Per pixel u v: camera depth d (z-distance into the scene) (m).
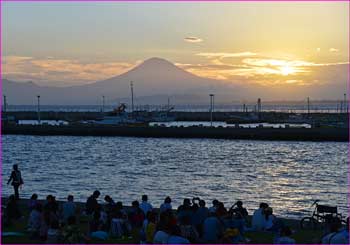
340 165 76.81
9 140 128.00
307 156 89.69
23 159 87.19
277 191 51.16
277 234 21.80
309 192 50.56
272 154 93.00
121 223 23.64
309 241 22.94
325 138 116.69
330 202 44.34
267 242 22.50
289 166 75.81
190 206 23.25
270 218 24.66
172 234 19.33
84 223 25.78
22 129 144.38
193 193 49.47
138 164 78.44
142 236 22.19
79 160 84.94
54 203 24.27
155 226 21.38
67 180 59.56
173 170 70.81
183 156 90.06
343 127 127.69
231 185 55.53
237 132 123.38
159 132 131.75
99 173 67.25
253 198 46.59
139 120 188.50
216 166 75.69
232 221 22.62
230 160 83.69
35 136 140.00
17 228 24.91
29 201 29.69
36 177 62.53
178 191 50.69
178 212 23.20
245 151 98.44
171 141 121.38
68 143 118.88
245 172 68.62
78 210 27.98
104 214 24.19
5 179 59.19
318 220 27.41
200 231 22.33
